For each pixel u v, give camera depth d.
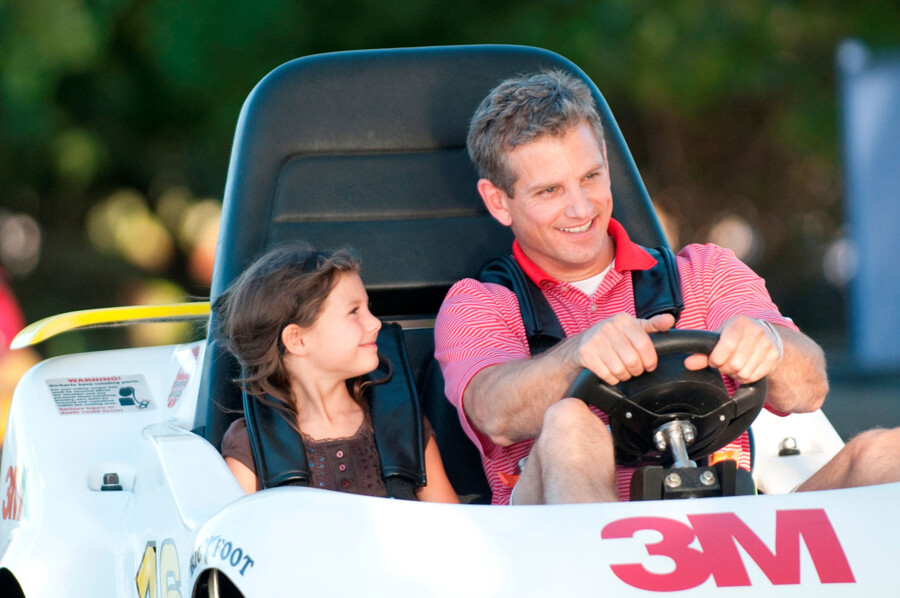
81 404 9.27
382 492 8.01
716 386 6.42
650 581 5.42
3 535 9.34
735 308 8.20
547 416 6.53
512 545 5.55
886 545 5.59
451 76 9.66
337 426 8.12
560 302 8.38
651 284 8.33
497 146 8.17
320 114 9.47
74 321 9.54
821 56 33.38
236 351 8.19
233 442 7.95
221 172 34.28
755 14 29.58
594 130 8.17
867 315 28.62
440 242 9.35
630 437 6.59
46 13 28.77
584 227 8.09
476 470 8.79
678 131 38.00
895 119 28.20
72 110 31.94
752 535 5.60
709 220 39.78
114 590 8.21
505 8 28.31
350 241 9.27
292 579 5.64
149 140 33.31
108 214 35.81
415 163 9.49
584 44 27.77
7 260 36.16
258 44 27.56
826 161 34.41
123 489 8.77
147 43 28.17
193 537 6.61
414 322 9.45
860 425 20.92
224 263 9.07
